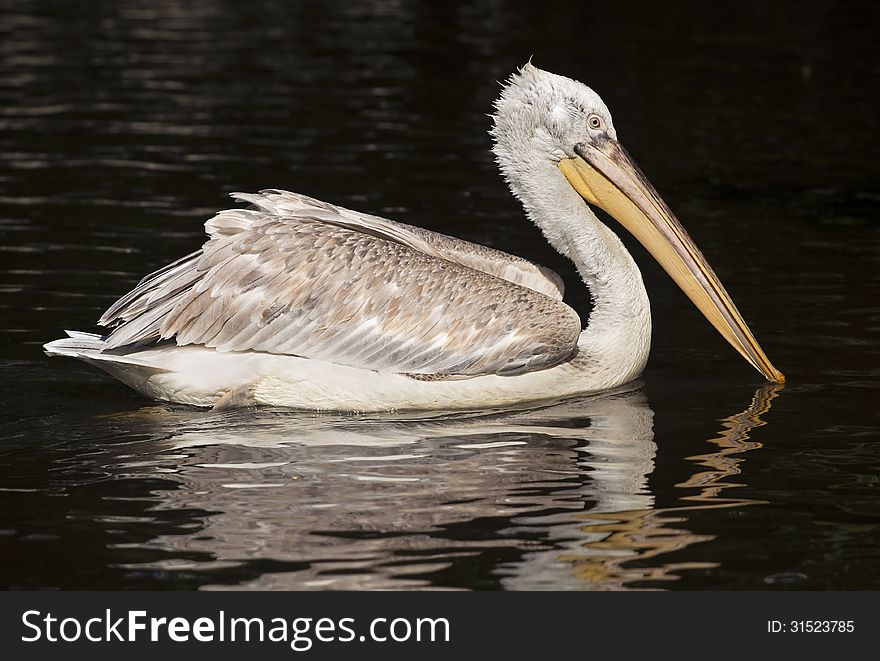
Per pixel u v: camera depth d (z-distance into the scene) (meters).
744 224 19.08
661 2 41.91
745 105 27.59
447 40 34.94
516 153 13.09
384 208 19.28
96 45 33.12
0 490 9.77
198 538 8.94
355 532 9.05
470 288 12.12
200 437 11.07
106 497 9.64
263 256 11.77
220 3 41.03
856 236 18.31
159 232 17.64
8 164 21.41
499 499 9.66
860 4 41.38
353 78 29.84
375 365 11.95
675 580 8.42
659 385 12.68
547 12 40.12
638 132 25.19
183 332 11.67
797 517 9.36
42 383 12.41
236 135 23.97
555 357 12.20
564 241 12.98
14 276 15.62
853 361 13.12
